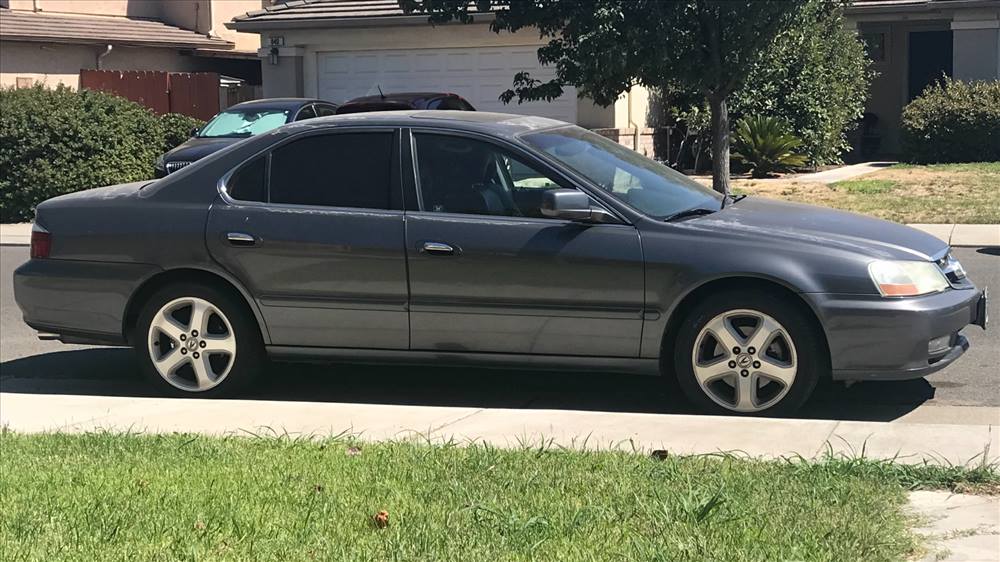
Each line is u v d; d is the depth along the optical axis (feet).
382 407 21.99
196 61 101.60
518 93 54.34
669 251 21.03
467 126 22.77
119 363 28.02
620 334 21.47
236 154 23.48
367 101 55.62
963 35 73.00
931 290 20.75
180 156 51.72
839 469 16.53
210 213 23.08
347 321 22.62
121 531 14.43
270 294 22.81
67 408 22.39
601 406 22.93
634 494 15.40
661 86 52.44
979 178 59.36
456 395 24.08
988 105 67.46
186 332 23.47
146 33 95.20
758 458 17.43
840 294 20.34
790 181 61.52
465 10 52.54
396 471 16.90
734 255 20.77
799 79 67.97
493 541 13.75
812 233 21.31
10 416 21.81
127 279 23.40
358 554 13.43
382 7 73.15
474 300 21.91
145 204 23.56
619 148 24.75
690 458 17.38
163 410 22.02
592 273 21.30
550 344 21.86
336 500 15.52
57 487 16.53
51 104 59.93
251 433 19.94
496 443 18.86
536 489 15.83
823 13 53.16
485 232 21.77
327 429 20.26
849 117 72.54
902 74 81.46
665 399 23.32
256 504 15.44
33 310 24.22
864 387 23.54
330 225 22.47
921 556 13.37
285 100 57.62
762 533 13.80
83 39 87.04
